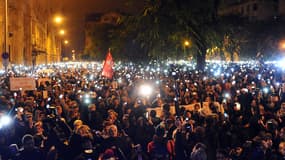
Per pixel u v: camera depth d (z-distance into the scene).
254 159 8.89
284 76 24.75
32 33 83.06
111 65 19.12
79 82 25.12
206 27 25.16
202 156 8.51
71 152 9.47
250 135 11.13
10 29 62.69
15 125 10.59
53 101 15.71
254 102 14.45
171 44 25.08
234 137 10.11
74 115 12.56
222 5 26.20
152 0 24.81
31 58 77.94
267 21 69.94
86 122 12.71
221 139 10.37
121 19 26.34
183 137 10.02
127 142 9.58
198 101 16.12
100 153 9.29
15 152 8.77
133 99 15.55
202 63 26.48
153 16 24.72
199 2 24.30
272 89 18.12
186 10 24.06
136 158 9.52
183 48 24.72
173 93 16.80
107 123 10.55
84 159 9.01
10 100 14.50
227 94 17.28
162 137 9.70
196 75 26.59
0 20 50.56
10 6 62.62
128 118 11.63
